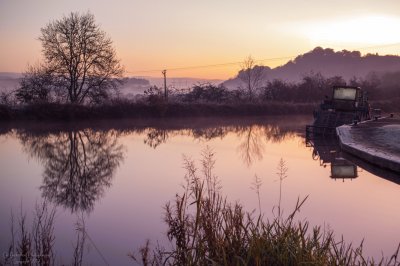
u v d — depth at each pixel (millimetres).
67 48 43219
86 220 9336
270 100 58125
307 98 60375
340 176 14445
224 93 56094
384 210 9797
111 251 7262
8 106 39656
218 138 28688
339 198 11047
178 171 15562
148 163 17734
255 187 12250
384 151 17406
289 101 59125
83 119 41375
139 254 7004
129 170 16062
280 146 24188
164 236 8016
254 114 51750
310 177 14180
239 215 5844
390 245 7383
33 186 13375
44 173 15789
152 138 28469
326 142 26375
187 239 5797
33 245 7086
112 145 24484
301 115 53969
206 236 5512
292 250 5059
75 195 12000
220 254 5230
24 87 42406
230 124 40781
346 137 22797
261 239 5164
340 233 8078
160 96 47219
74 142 26141
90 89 46156
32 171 16266
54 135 30172
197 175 13867
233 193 11414
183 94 54594
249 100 55969
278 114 53188
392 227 8438
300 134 31984
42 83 42688
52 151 22125
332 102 31453
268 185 12672
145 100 47719
